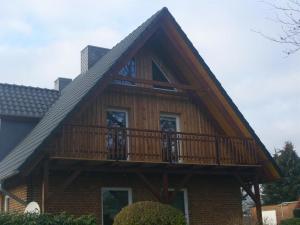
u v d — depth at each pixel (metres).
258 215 17.64
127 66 17.53
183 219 12.14
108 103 16.55
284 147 46.28
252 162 17.62
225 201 18.47
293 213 37.41
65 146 14.59
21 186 15.86
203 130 18.38
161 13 16.67
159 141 17.02
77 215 15.27
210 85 17.69
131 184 16.58
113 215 16.02
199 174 17.41
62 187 14.11
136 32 17.42
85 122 15.84
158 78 18.27
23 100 19.58
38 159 13.59
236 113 17.75
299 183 44.56
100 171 15.30
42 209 13.76
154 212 11.86
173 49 17.69
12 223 10.18
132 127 16.83
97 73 16.50
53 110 18.23
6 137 18.53
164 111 17.72
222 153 18.12
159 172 16.11
